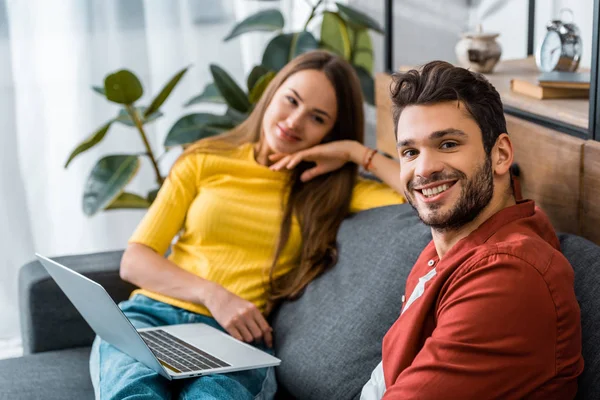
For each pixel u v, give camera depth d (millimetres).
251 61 2857
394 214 1660
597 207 1365
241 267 1803
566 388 1084
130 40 2744
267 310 1761
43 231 2820
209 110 2879
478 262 1082
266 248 1823
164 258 1826
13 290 2812
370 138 2994
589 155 1373
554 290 1052
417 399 1049
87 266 1980
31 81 2703
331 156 1829
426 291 1149
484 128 1145
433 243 1330
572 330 1065
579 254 1247
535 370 1038
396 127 1209
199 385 1447
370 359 1496
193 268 1834
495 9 2730
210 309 1708
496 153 1167
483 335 1036
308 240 1766
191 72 2820
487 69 1966
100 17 2709
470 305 1057
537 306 1036
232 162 1892
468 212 1152
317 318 1629
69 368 1780
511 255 1065
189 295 1739
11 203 2754
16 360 1827
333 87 1879
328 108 1877
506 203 1199
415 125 1161
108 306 1429
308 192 1827
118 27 2715
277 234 1816
